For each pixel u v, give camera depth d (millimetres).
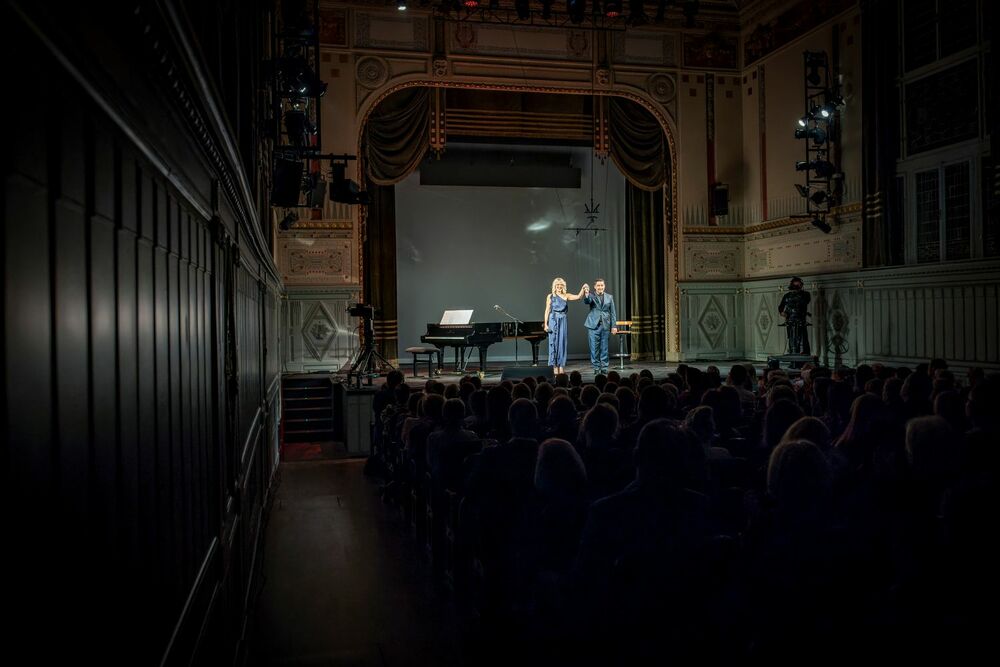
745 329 17844
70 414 1148
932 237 13133
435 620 4625
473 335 14984
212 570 2779
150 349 1747
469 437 5066
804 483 2650
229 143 3154
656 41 17281
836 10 14766
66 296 1142
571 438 4797
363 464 10281
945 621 2707
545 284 20953
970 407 4250
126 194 1516
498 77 16500
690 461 3172
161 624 1792
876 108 13773
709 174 17609
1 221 888
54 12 1040
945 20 12703
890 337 13461
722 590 2928
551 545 3309
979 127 12133
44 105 1036
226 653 3119
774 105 16656
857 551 2666
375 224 17609
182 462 2176
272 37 9883
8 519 889
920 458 3057
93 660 1231
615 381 7539
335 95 15719
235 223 4020
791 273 16281
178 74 1864
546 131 17297
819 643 2668
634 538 2771
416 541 6238
